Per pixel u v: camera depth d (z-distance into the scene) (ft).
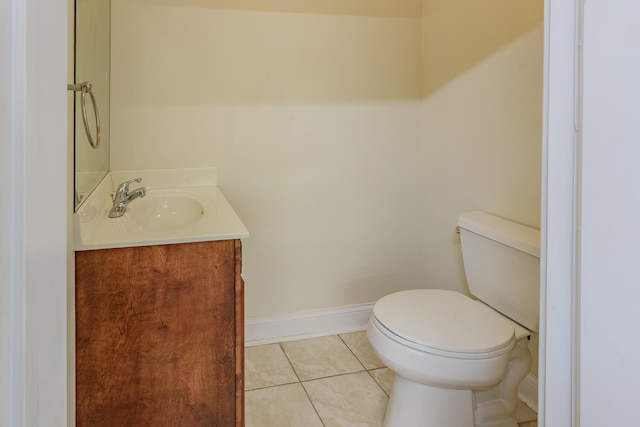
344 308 8.52
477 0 6.77
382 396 6.59
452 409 5.10
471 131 7.05
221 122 7.43
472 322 5.30
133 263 4.58
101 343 4.59
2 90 1.32
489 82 6.61
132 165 7.09
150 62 6.98
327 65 7.83
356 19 7.88
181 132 7.25
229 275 4.88
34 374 1.58
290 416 6.15
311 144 7.93
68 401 3.59
